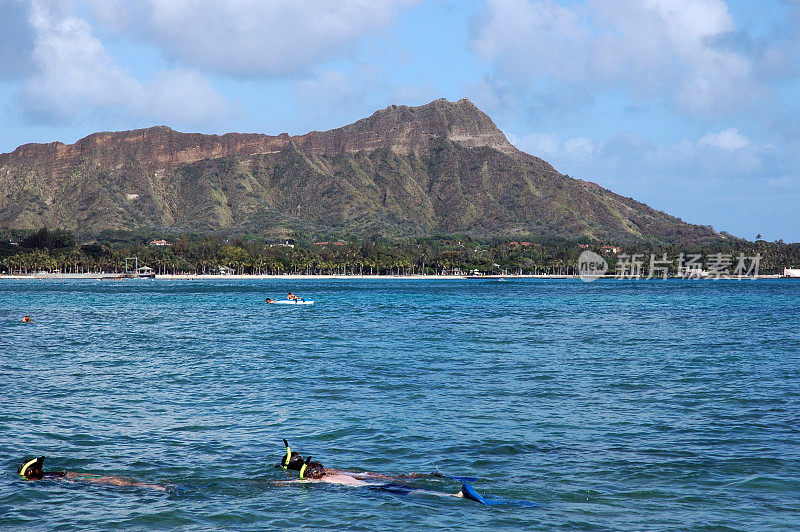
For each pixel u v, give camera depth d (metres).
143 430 25.50
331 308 112.06
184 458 21.94
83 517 17.09
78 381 36.59
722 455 22.12
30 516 17.12
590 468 20.88
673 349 51.50
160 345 55.34
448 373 39.22
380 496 18.62
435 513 17.36
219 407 29.64
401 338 60.25
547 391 33.44
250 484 19.55
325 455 22.30
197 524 16.70
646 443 23.61
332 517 17.11
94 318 89.12
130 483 19.59
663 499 18.28
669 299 150.62
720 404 30.22
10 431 25.11
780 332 66.25
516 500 18.28
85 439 24.17
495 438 24.28
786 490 18.91
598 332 66.25
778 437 24.31
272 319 86.06
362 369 40.84
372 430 25.42
